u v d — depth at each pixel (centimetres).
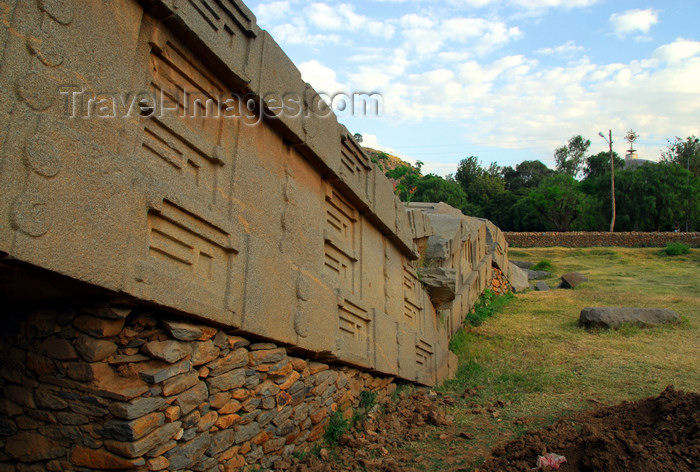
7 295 434
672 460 547
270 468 583
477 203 5972
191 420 476
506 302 1822
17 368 455
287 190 655
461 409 906
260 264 575
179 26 471
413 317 1084
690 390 920
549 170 7394
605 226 4334
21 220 330
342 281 816
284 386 620
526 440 672
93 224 379
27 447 440
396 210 1002
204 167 527
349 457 659
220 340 524
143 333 454
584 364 1114
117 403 418
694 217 4034
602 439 589
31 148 339
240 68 553
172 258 468
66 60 371
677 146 5481
